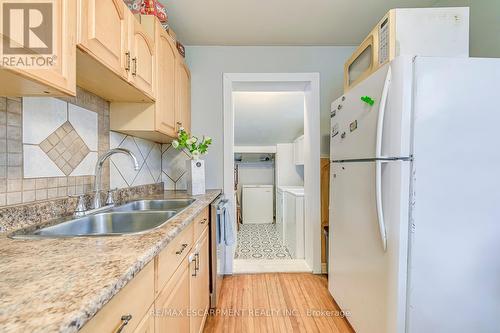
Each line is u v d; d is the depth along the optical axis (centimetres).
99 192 129
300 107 349
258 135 422
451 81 110
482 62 111
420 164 109
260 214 480
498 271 112
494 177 111
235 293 204
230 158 244
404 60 110
